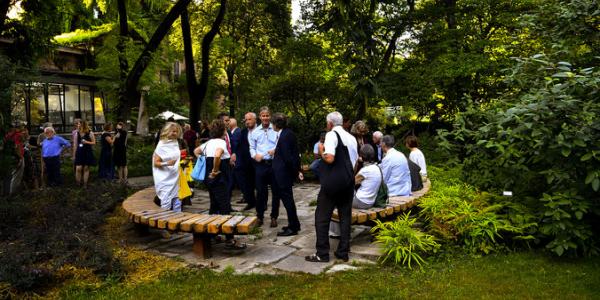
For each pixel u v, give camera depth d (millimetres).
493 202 5625
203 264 4426
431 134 13539
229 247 4934
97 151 16281
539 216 4918
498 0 11398
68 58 25000
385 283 3801
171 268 4277
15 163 8594
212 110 28234
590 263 4258
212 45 20672
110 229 5848
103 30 23781
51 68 23875
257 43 27078
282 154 5484
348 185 4395
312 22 12859
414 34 13117
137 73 13977
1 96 7117
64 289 3707
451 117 12844
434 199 5707
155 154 5570
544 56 5156
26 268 3734
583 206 4332
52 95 22250
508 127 5008
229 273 4090
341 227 4543
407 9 13117
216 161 5207
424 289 3656
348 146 4465
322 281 3873
